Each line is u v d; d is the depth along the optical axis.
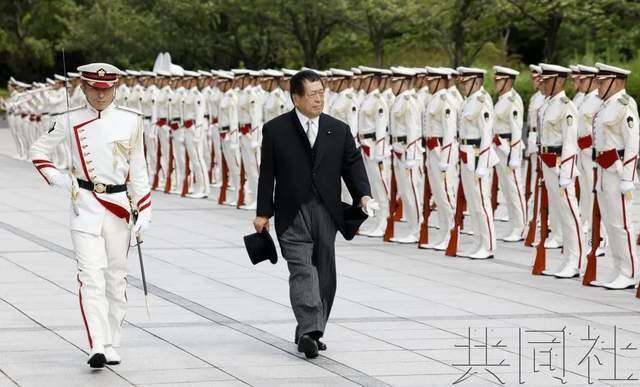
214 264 14.50
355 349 9.74
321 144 9.67
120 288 9.41
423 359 9.38
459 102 16.38
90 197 9.20
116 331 9.45
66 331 10.41
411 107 16.66
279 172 9.70
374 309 11.56
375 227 18.00
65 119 9.30
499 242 17.25
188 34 46.19
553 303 12.04
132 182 9.38
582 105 14.88
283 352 9.63
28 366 9.12
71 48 49.09
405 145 16.78
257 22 43.84
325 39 44.22
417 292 12.61
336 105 18.00
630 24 35.16
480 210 15.38
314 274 9.55
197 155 23.42
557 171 13.95
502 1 34.91
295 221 9.64
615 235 13.05
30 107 32.88
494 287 13.05
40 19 60.91
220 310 11.45
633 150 12.85
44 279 13.27
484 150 15.27
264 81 20.97
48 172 9.24
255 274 13.70
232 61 48.09
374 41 40.53
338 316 11.19
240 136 21.34
